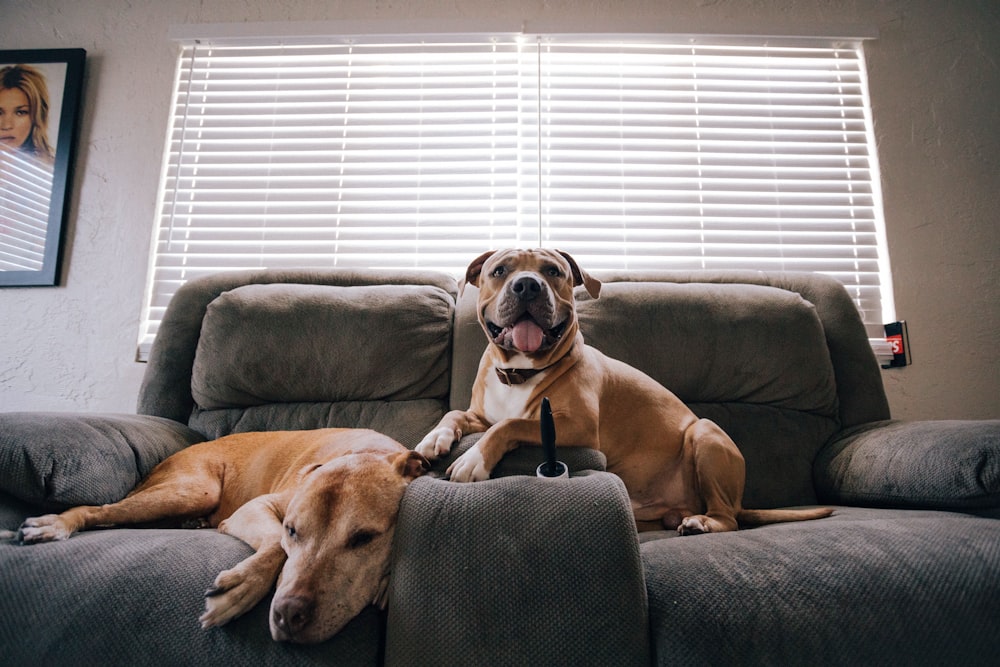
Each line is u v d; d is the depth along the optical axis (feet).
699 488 4.35
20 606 2.49
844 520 3.47
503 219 7.47
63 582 2.56
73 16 8.03
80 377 7.02
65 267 7.29
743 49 8.02
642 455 4.68
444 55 8.00
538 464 3.45
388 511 2.88
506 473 3.41
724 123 7.77
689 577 2.63
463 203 7.54
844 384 5.74
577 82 7.87
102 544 2.81
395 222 7.47
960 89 7.80
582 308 5.92
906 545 2.73
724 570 2.64
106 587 2.54
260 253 7.45
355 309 5.76
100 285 7.26
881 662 2.33
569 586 2.42
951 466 3.56
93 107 7.75
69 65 7.75
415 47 7.94
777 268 7.40
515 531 2.55
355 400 5.63
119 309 7.20
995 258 7.31
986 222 7.43
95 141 7.64
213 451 4.38
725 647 2.35
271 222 7.51
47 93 7.65
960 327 7.12
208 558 2.74
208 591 2.46
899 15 8.03
